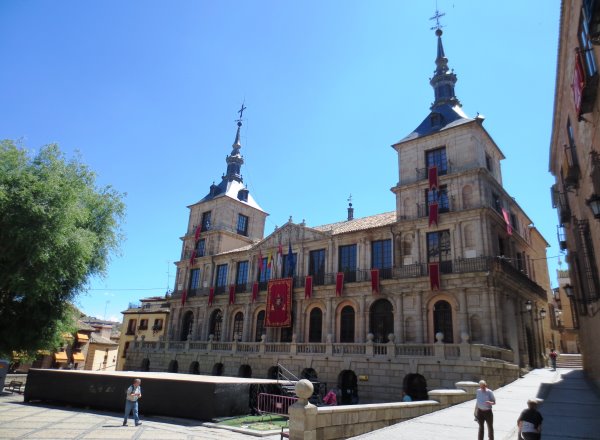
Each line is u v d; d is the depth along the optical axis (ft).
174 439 44.57
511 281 97.66
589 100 41.63
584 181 53.83
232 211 164.45
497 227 101.35
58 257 66.80
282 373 101.91
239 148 182.80
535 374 93.81
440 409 54.65
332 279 114.73
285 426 53.21
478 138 104.78
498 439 38.01
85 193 76.74
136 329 176.35
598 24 33.45
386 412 46.01
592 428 41.01
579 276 68.49
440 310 95.09
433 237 101.35
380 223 114.62
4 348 74.84
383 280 102.47
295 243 127.85
